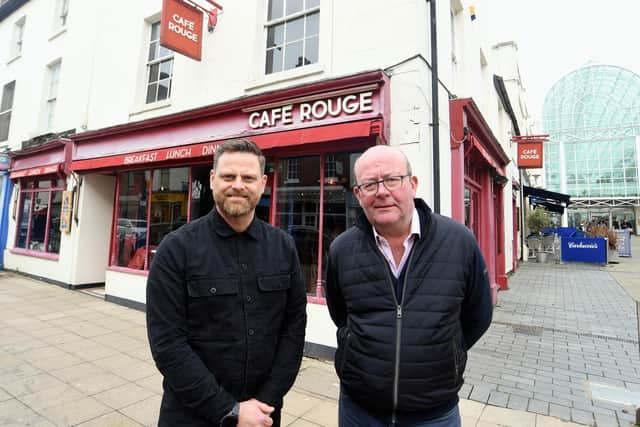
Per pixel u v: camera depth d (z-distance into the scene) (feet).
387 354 5.20
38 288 25.54
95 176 26.02
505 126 37.35
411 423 5.25
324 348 13.92
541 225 53.52
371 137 13.38
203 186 19.36
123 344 15.03
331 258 6.42
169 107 21.13
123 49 24.62
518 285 30.01
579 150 131.13
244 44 18.21
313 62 16.47
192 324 5.12
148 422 9.30
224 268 5.30
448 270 5.45
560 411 9.84
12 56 37.24
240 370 5.18
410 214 5.73
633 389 11.21
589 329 17.54
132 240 22.67
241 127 16.56
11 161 33.01
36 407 9.86
